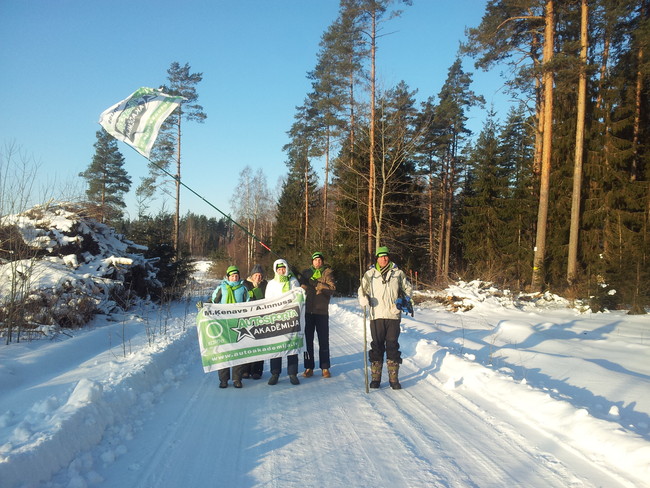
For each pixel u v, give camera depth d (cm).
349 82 2497
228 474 356
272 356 629
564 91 1809
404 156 2095
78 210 1279
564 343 906
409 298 611
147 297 1452
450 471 360
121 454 389
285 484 339
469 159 3431
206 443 417
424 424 466
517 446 407
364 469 364
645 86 2033
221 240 9050
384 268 617
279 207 4138
